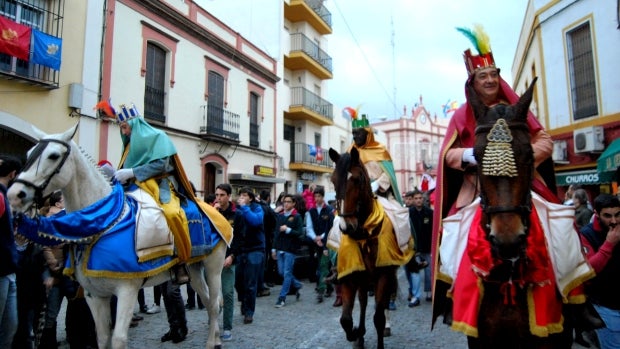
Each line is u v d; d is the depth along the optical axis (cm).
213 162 1622
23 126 978
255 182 1897
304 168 2311
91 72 1138
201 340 584
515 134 240
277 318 709
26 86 993
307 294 933
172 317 575
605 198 341
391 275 491
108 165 494
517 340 257
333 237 520
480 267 250
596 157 1173
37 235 334
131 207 396
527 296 252
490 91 316
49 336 503
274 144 2088
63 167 354
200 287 510
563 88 1288
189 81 1514
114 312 547
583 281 264
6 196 359
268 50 2200
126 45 1255
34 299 472
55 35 1050
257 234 683
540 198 284
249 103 1884
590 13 1182
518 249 223
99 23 1166
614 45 1109
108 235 370
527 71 1647
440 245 306
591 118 1183
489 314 259
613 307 351
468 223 278
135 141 435
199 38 1567
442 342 565
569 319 280
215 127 1602
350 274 459
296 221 818
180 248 427
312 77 2642
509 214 225
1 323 378
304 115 2416
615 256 344
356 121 609
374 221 463
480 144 244
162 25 1394
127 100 1255
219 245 518
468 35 325
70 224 346
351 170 461
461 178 327
